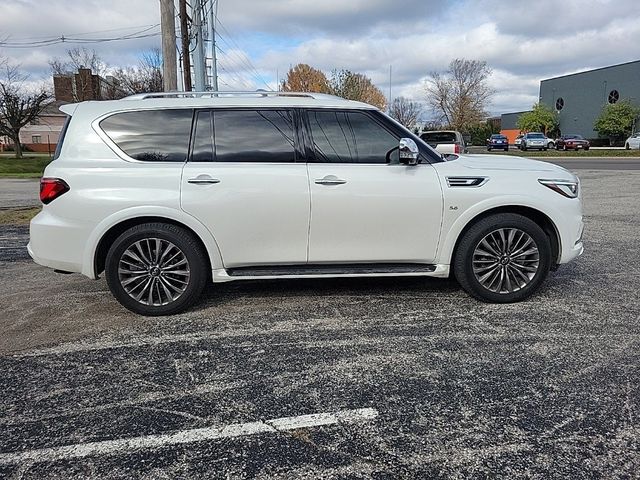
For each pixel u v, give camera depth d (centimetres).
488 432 255
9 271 579
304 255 424
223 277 422
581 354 342
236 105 423
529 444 245
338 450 242
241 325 402
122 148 411
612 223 848
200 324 405
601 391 293
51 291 497
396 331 386
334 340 371
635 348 351
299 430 259
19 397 295
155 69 3988
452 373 317
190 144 416
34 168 3031
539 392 293
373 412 275
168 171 406
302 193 411
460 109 6431
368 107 434
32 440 253
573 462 231
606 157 3155
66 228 403
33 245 414
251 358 343
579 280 514
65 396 295
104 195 400
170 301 422
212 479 223
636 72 4838
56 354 352
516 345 358
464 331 385
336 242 423
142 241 413
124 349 359
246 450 243
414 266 441
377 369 324
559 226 439
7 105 3669
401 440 250
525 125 5972
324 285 505
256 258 421
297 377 315
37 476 226
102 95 4394
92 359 344
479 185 428
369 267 435
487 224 433
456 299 459
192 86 2042
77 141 411
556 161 2784
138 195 402
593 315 415
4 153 5319
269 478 223
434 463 232
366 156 427
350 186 414
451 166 438
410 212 422
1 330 396
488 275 441
